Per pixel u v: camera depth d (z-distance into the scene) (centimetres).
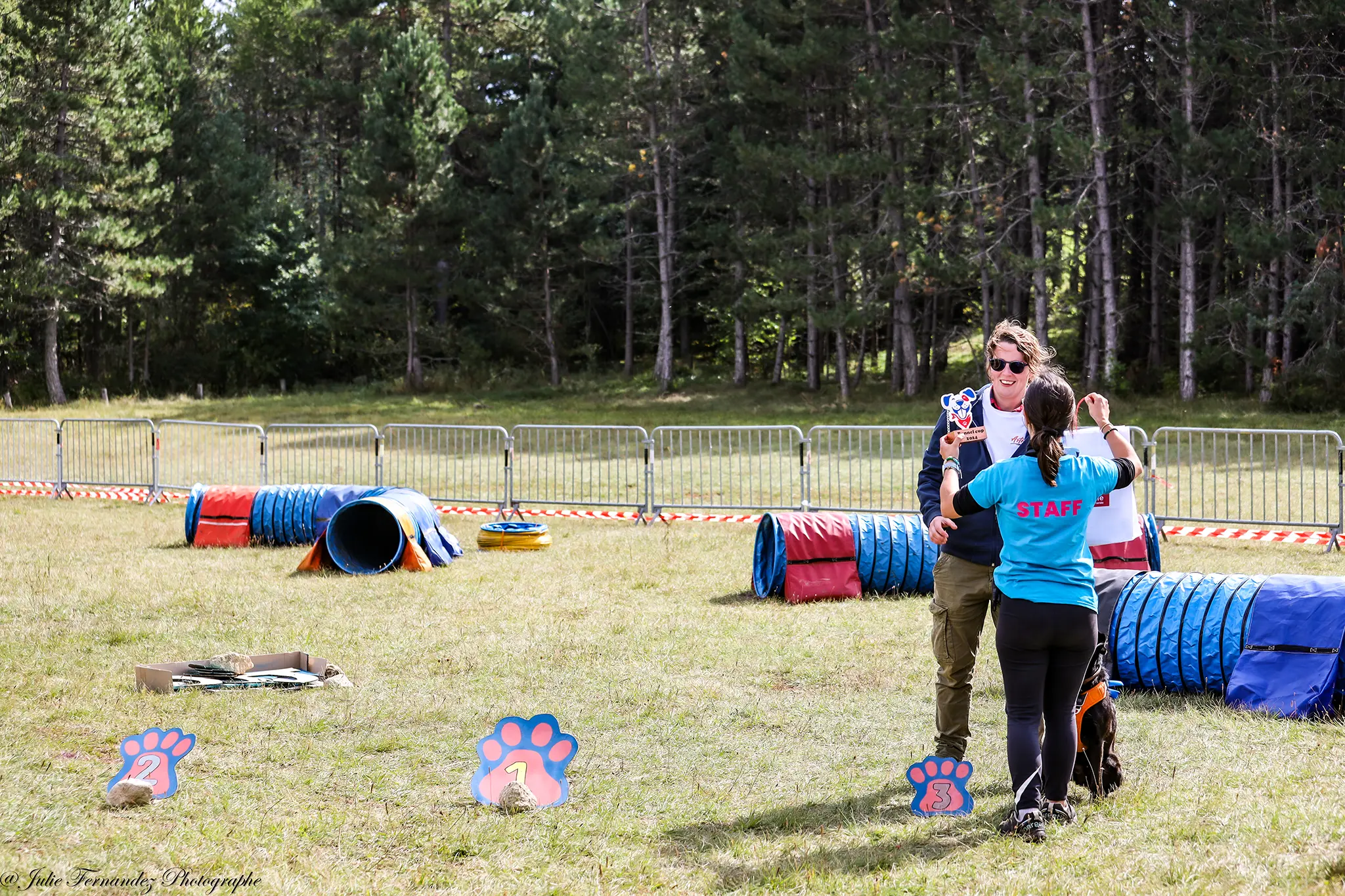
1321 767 523
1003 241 3428
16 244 4219
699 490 1728
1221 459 1941
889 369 4550
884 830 459
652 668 732
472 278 4809
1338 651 619
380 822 470
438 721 620
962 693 511
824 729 605
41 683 686
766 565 1027
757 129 4116
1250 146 2917
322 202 5794
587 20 4244
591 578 1077
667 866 425
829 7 3628
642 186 4569
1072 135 2989
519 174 4488
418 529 1150
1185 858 411
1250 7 2969
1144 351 4059
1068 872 403
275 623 870
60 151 4141
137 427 2794
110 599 957
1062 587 434
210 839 445
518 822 471
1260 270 3125
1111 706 493
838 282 3747
